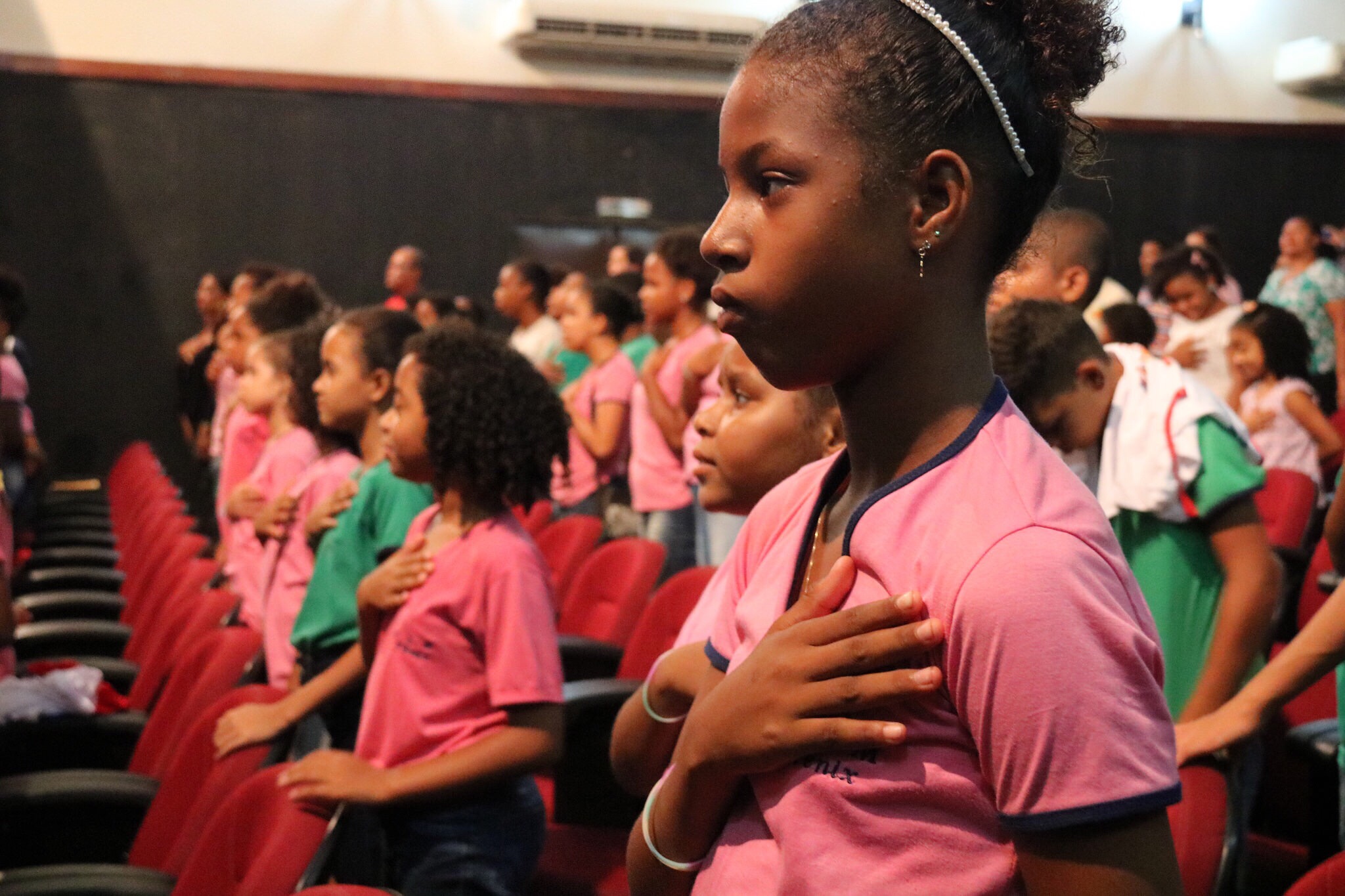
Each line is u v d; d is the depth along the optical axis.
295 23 9.46
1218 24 10.53
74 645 3.87
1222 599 1.81
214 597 3.27
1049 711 0.61
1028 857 0.63
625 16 9.62
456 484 2.02
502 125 9.79
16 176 9.09
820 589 0.70
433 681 1.93
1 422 5.03
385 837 1.91
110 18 9.20
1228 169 10.62
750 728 0.70
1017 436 0.69
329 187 9.57
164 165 9.31
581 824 2.58
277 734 2.20
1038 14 0.71
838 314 0.68
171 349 9.38
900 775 0.66
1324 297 7.45
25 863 2.33
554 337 7.07
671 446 4.77
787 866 0.69
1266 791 2.29
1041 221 0.77
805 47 0.69
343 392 2.73
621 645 3.29
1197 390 1.83
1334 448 4.95
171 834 2.20
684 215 10.08
